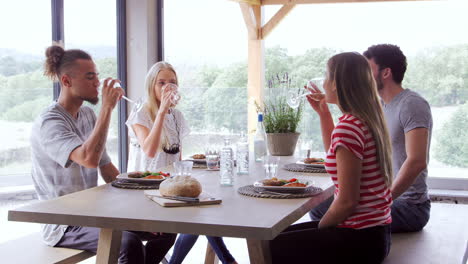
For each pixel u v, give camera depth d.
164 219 1.71
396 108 2.82
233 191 2.22
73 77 2.46
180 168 2.26
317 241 2.01
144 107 3.42
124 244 2.15
